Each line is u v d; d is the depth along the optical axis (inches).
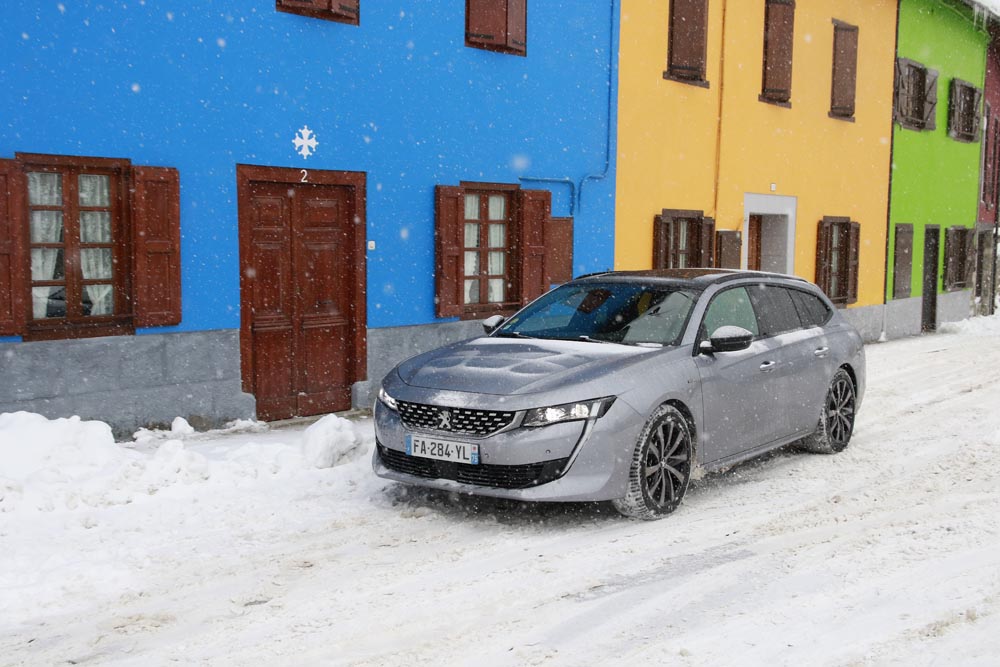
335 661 138.9
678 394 217.5
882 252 751.1
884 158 743.1
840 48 661.9
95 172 292.2
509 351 226.1
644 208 505.4
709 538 200.7
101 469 233.1
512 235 436.1
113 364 294.2
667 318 237.9
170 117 304.5
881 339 741.9
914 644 143.9
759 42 584.1
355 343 369.1
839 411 292.2
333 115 352.5
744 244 589.6
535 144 438.6
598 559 186.1
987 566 180.1
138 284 297.0
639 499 208.2
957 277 927.0
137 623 152.9
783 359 260.1
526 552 190.5
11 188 268.7
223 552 189.3
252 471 244.7
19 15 269.3
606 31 471.2
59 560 180.7
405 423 211.8
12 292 270.7
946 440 311.1
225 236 322.0
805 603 161.8
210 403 320.5
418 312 391.2
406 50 376.5
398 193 378.6
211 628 151.3
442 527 207.6
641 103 497.0
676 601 163.3
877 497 236.1
